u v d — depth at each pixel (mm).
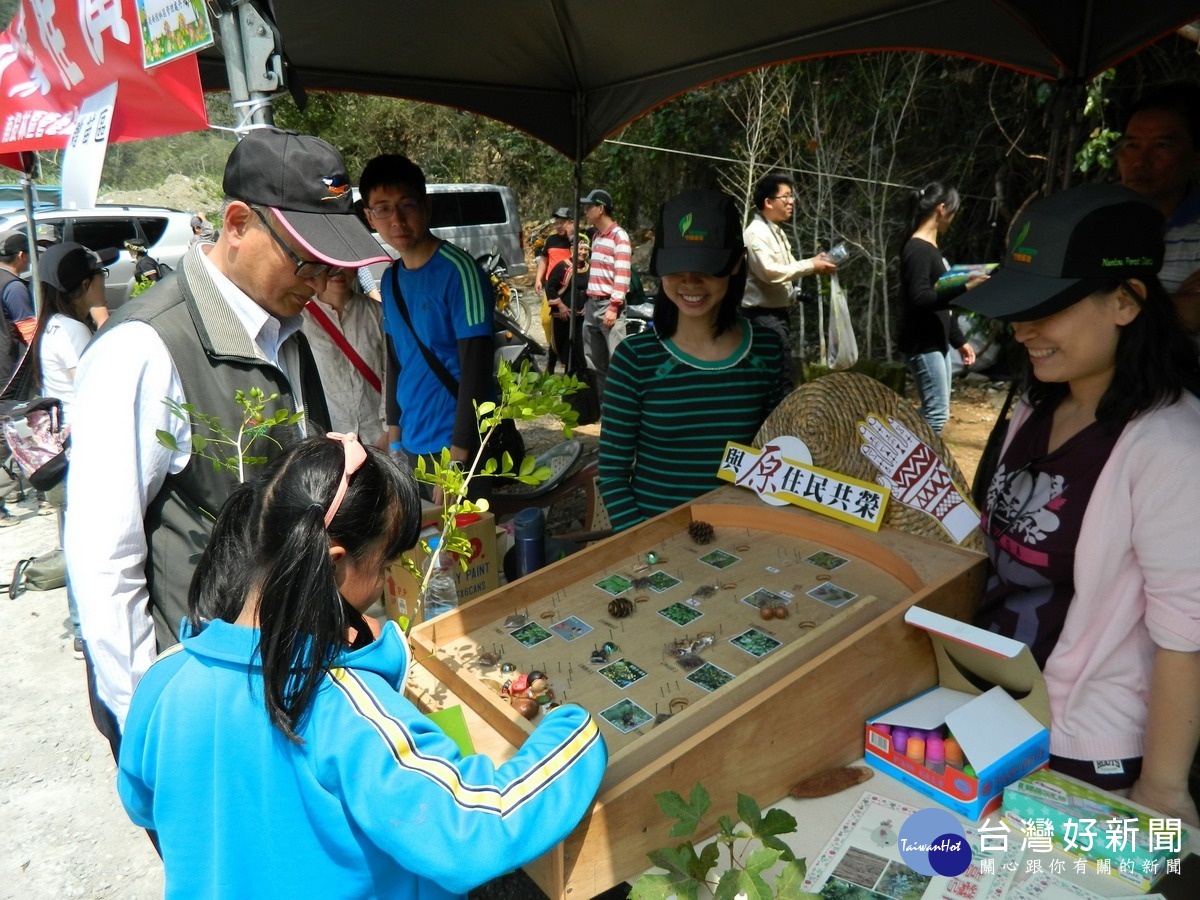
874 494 1794
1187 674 1230
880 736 1381
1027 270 1285
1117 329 1265
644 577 1780
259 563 990
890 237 7902
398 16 3617
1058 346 1293
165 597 1629
